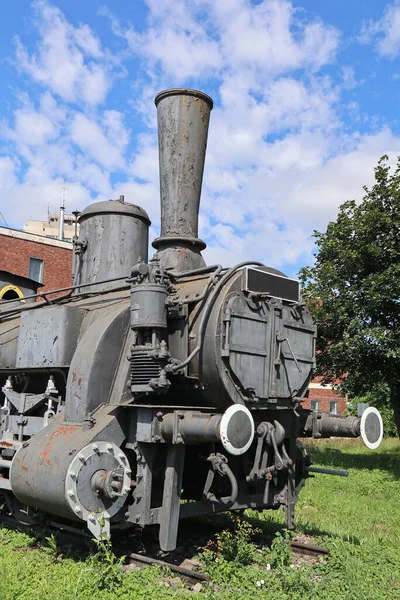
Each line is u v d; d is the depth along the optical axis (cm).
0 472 705
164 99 706
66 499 504
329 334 1554
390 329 1453
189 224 695
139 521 540
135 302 557
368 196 1534
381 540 702
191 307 595
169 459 555
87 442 528
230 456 633
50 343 661
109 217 799
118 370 595
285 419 649
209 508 585
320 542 670
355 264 1495
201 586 502
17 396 712
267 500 625
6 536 639
